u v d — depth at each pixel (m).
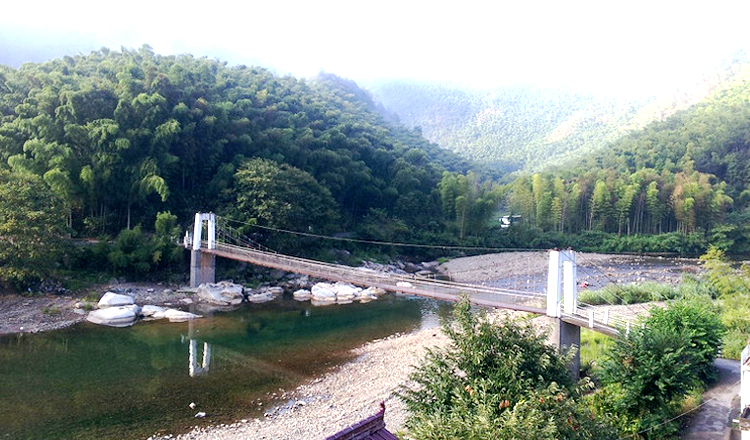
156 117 51.00
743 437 12.72
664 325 20.31
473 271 63.59
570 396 11.98
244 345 29.94
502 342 12.48
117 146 46.84
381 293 47.75
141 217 50.19
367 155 79.62
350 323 35.94
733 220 81.56
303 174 57.31
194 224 49.03
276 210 51.72
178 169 53.81
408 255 70.25
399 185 78.88
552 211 85.94
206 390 22.64
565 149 194.62
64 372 24.42
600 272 58.97
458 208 77.50
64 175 43.16
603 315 22.70
